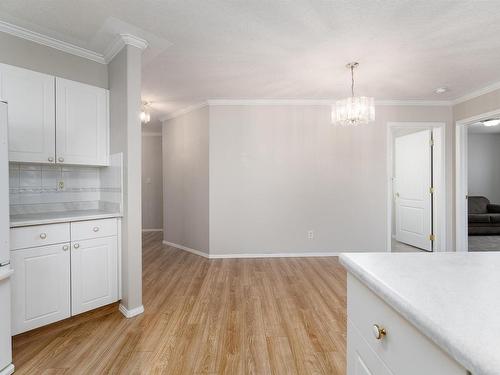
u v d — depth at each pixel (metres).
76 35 2.25
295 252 4.12
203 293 2.77
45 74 2.23
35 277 1.94
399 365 0.65
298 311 2.38
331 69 2.96
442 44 2.43
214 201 4.08
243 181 4.09
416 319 0.55
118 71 2.43
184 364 1.68
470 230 5.65
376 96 3.90
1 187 1.61
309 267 3.61
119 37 2.27
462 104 3.94
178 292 2.80
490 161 6.71
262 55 2.64
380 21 2.09
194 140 4.36
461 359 0.44
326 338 1.96
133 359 1.73
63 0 1.84
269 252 4.11
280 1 1.86
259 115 4.08
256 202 4.10
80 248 2.16
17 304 1.86
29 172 2.42
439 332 0.49
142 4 1.89
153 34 2.26
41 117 2.20
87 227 2.19
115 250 2.36
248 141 4.08
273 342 1.91
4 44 2.10
